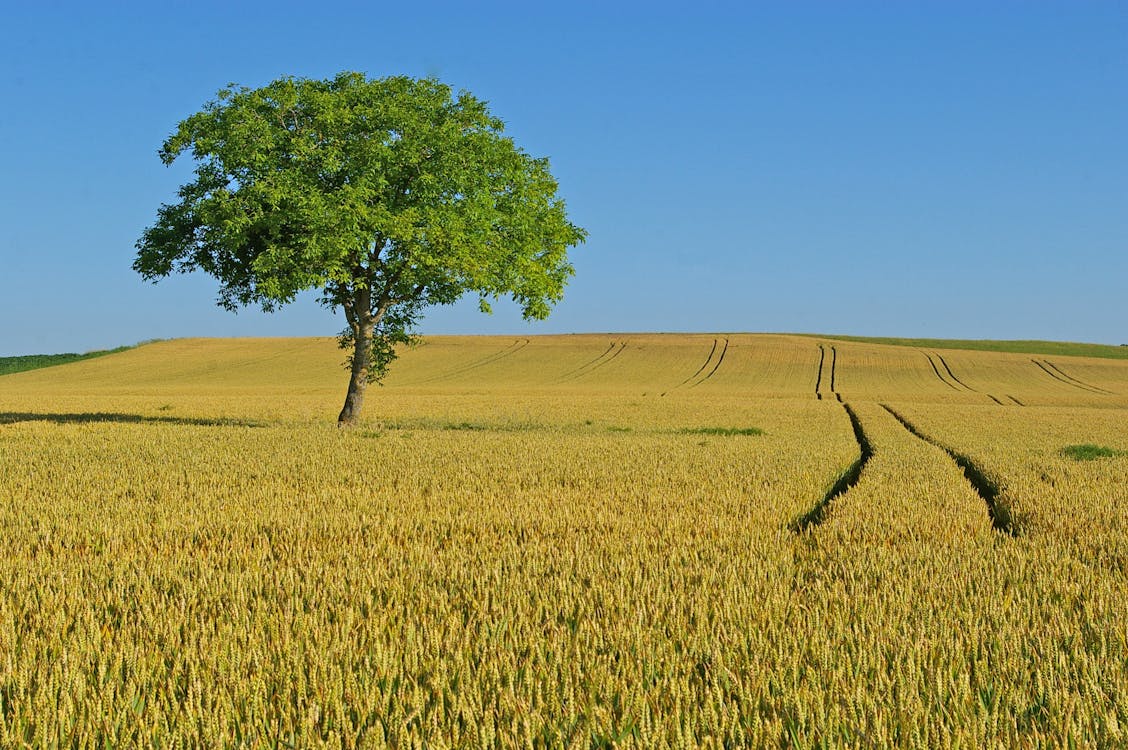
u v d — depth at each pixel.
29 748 3.88
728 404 52.91
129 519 10.18
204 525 9.80
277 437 22.73
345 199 24.95
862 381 84.25
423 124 26.45
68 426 26.67
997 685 4.68
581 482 14.23
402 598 6.42
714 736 4.00
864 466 17.45
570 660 4.96
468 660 4.88
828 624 5.84
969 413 45.75
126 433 23.92
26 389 77.19
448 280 27.08
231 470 15.41
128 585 6.80
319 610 5.99
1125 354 119.25
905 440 25.33
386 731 4.16
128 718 4.19
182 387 77.50
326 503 11.67
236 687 4.50
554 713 4.29
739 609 6.09
